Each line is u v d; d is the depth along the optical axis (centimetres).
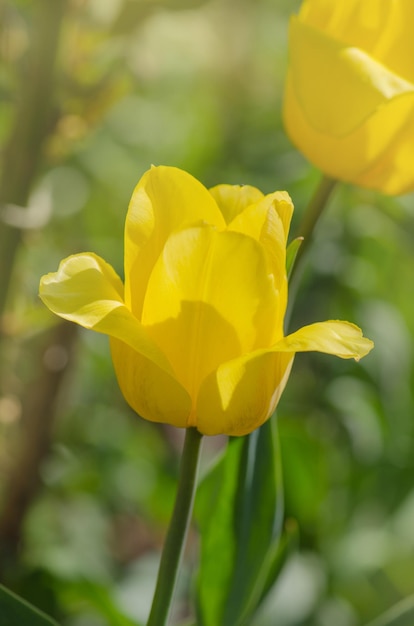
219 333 64
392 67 75
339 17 75
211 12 90
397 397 135
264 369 64
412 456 130
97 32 78
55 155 81
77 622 95
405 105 74
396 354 129
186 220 65
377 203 130
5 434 94
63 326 92
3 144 80
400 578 120
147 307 64
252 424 65
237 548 75
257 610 80
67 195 121
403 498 126
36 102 78
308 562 109
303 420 126
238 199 68
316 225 76
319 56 73
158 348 63
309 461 107
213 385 64
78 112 80
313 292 127
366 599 117
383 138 74
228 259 63
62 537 113
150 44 86
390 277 141
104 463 123
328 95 73
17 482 93
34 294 94
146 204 65
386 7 75
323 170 76
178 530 66
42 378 92
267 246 64
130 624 86
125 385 65
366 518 124
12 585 86
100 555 115
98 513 121
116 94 80
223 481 75
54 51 77
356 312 128
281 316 65
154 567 104
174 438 137
